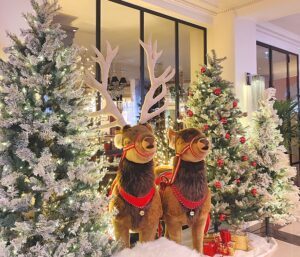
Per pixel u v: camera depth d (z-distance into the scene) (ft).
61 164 6.05
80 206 6.01
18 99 5.62
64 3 11.86
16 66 5.85
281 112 17.47
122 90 13.12
